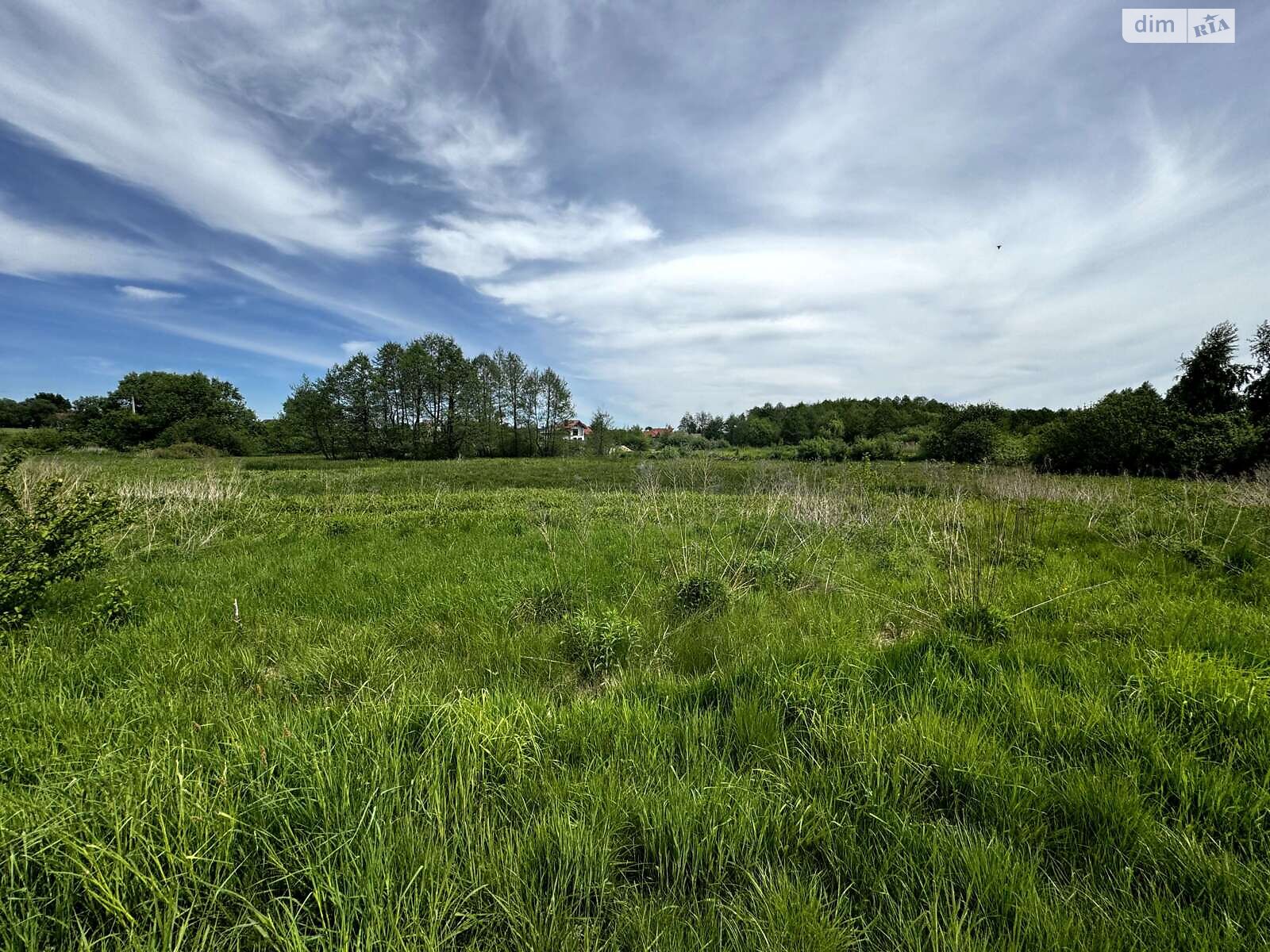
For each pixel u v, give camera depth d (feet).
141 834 5.64
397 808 6.64
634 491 50.24
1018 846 6.20
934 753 7.55
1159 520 27.43
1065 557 21.07
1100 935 4.96
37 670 10.92
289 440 218.18
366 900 5.27
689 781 7.25
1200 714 8.34
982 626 12.88
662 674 11.70
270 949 5.06
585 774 7.52
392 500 46.47
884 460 136.56
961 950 4.84
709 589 16.29
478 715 8.34
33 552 14.97
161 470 77.66
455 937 5.21
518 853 6.01
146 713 9.29
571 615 14.65
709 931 5.25
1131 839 6.12
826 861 6.21
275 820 6.36
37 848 5.75
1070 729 8.06
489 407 222.48
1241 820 6.31
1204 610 13.67
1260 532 21.71
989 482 43.45
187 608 15.96
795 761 7.84
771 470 59.36
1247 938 4.93
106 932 5.27
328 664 11.91
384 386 197.88
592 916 5.58
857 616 14.79
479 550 23.88
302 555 23.84
